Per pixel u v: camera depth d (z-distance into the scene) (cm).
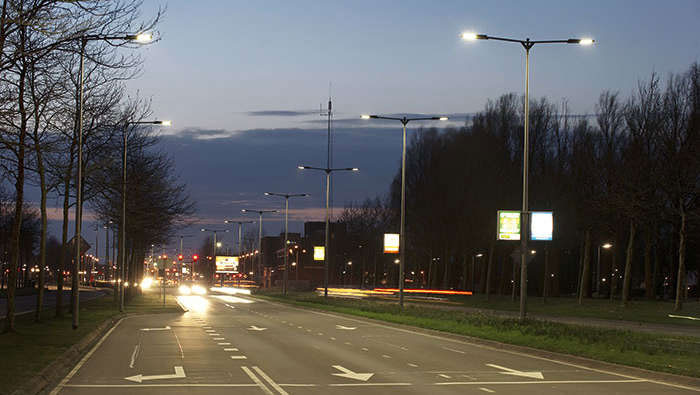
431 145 9044
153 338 2953
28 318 3859
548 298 7869
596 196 6241
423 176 9075
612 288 7294
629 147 6059
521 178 7612
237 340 2880
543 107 7638
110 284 13775
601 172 6259
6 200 8150
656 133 5694
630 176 5662
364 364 2092
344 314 4931
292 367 2003
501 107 7900
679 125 5638
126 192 4481
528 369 2023
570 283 11838
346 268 16262
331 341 2875
